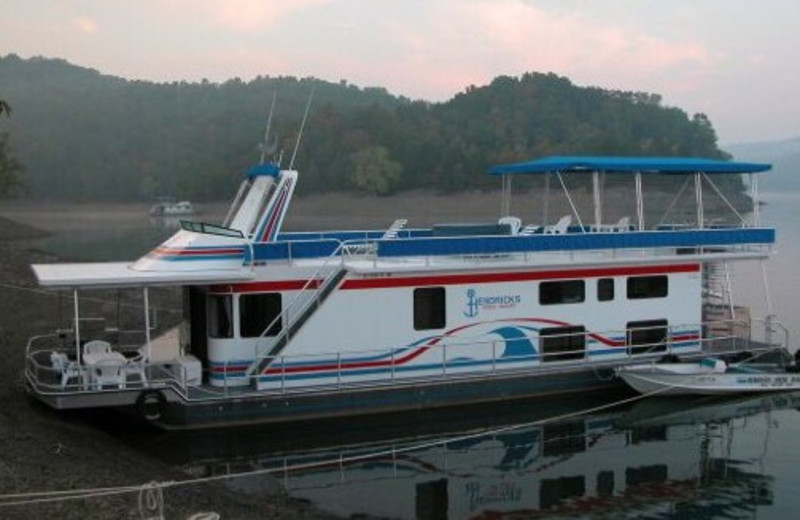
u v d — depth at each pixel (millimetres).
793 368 18266
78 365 13938
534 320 16906
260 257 15648
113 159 165375
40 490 9961
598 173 18703
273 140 17438
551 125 146500
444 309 16219
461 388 16016
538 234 17188
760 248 18953
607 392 17234
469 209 116875
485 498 12688
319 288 15398
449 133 142250
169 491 11164
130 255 54312
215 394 14547
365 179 124562
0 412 13578
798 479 13594
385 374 15797
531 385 16562
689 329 18281
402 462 14156
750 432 15891
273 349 15055
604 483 13383
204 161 155500
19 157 155250
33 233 79750
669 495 12914
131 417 14406
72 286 14055
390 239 16578
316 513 11703
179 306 27656
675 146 134625
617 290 17594
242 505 11391
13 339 21578
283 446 14734
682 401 17406
